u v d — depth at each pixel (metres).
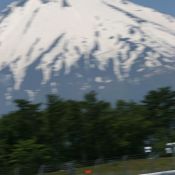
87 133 90.44
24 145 78.69
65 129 88.62
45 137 86.94
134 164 52.09
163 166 54.12
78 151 90.25
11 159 77.88
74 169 48.62
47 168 48.41
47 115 88.25
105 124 91.19
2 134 85.81
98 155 91.19
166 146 76.56
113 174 49.72
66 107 90.75
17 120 86.56
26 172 62.12
